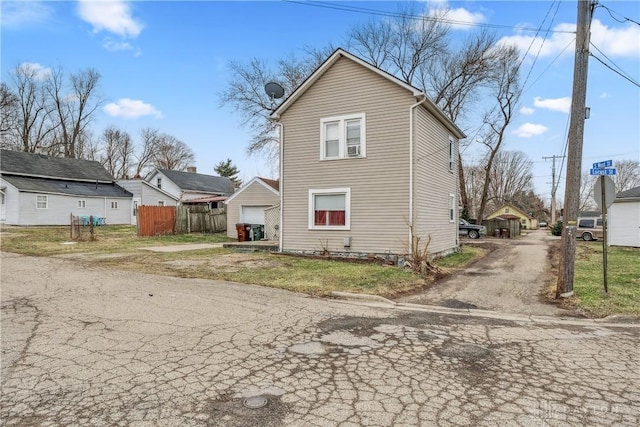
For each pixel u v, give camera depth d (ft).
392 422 9.65
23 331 16.79
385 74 41.63
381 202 42.16
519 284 30.89
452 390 11.56
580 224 84.23
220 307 21.50
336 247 44.39
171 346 15.15
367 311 21.76
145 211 73.26
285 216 47.70
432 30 93.81
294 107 47.39
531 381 12.32
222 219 86.48
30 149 142.10
